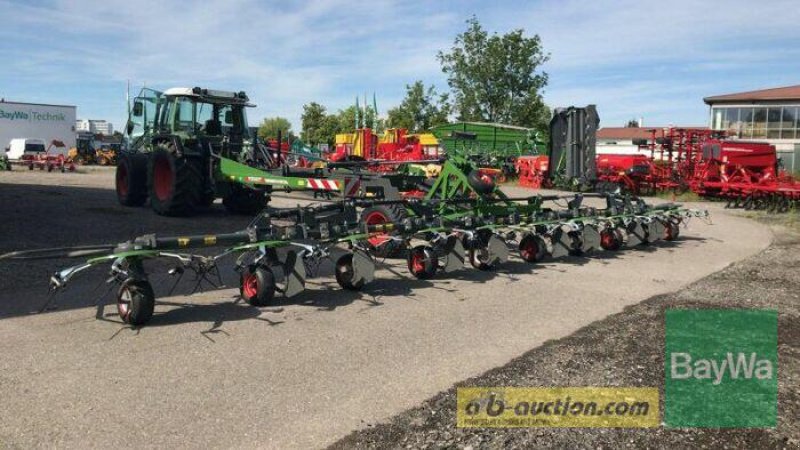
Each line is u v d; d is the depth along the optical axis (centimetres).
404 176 946
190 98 1252
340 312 597
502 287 718
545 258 907
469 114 4022
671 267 864
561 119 1123
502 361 474
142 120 1391
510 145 2948
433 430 361
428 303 639
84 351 470
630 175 2248
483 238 822
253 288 609
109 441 337
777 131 3550
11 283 663
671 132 2227
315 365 456
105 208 1338
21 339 493
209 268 576
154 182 1247
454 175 893
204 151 1230
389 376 439
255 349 486
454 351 494
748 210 1780
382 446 340
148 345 487
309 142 4775
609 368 463
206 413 373
